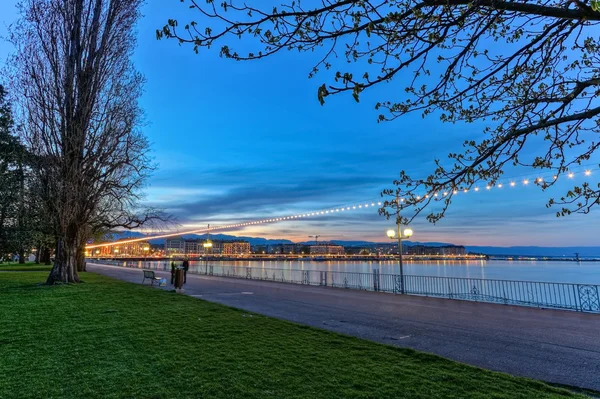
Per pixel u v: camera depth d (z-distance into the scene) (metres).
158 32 3.18
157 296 16.67
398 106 4.00
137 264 71.25
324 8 3.04
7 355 7.06
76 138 19.44
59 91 19.67
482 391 5.39
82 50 20.80
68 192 19.17
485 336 9.28
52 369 6.26
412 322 11.16
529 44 3.81
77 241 22.92
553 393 5.37
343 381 5.77
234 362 6.70
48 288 19.08
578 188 3.66
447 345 8.37
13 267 46.50
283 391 5.36
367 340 8.49
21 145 22.16
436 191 3.91
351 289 21.72
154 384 5.61
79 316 11.24
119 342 8.08
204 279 30.58
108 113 20.84
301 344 8.02
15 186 22.19
